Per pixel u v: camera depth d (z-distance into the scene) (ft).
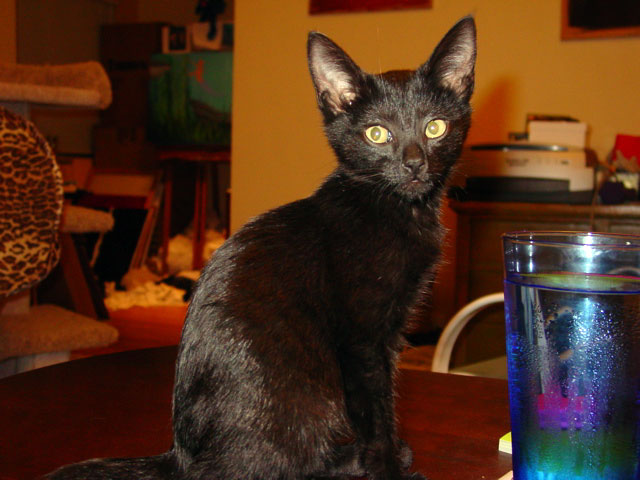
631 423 1.68
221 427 2.22
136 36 13.64
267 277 2.37
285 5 8.45
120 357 3.09
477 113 7.95
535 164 6.20
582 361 1.69
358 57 8.29
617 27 7.23
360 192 2.70
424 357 7.18
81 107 5.48
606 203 6.11
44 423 2.43
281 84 8.57
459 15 7.83
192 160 12.62
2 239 4.19
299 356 2.34
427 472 2.22
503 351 6.30
